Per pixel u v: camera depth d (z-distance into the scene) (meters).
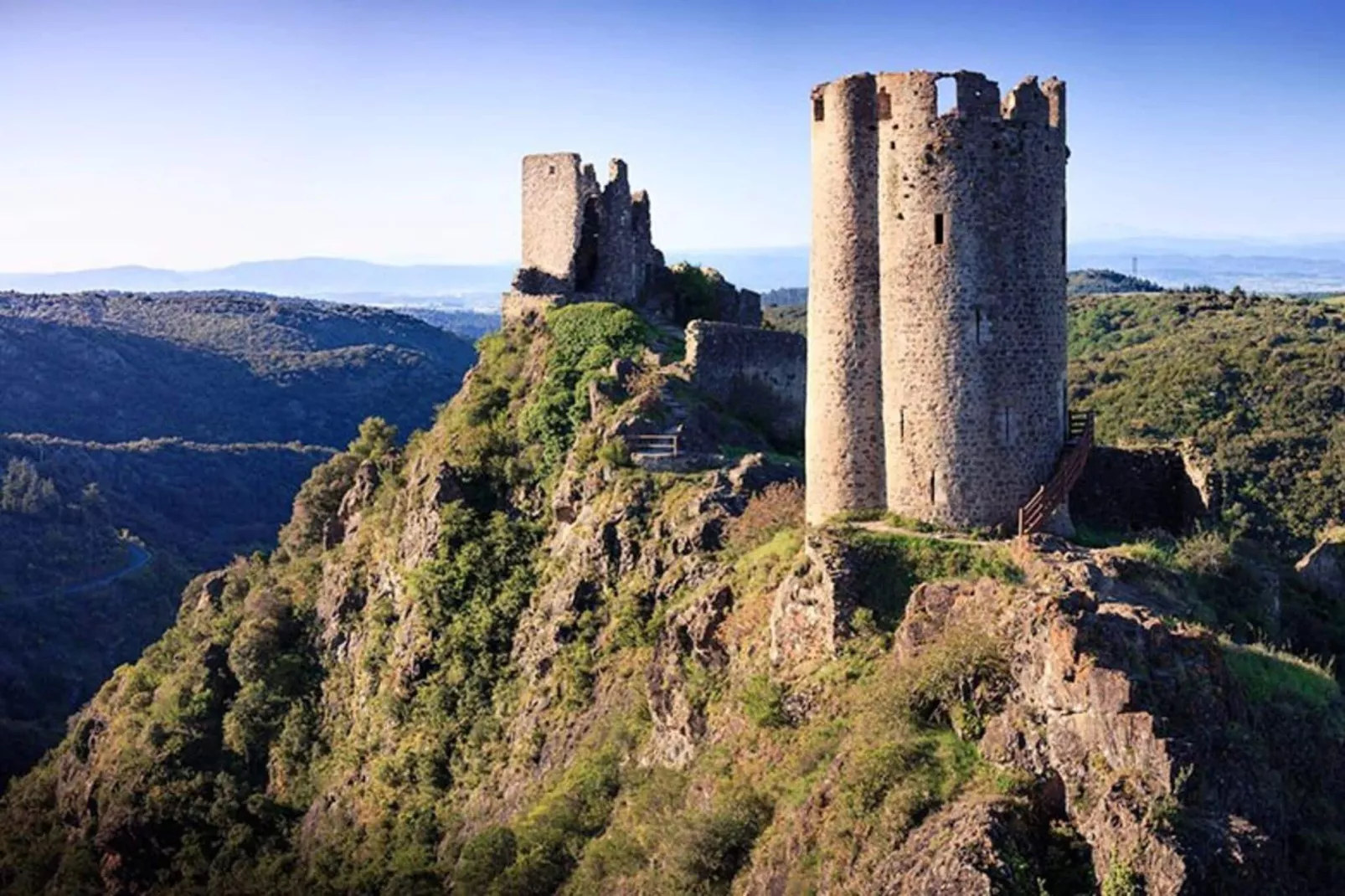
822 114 41.97
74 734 89.38
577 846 42.91
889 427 41.16
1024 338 40.25
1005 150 39.84
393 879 51.59
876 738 31.92
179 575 174.25
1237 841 26.19
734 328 67.12
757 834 34.09
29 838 79.62
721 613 43.47
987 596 33.72
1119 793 27.00
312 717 69.88
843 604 37.50
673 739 42.47
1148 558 38.78
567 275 80.00
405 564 67.25
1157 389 114.75
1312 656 38.84
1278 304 162.25
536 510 64.56
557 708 53.06
